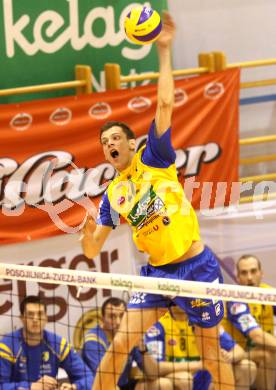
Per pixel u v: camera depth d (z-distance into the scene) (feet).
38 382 64.03
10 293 74.33
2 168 72.64
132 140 50.75
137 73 83.35
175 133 79.46
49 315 75.92
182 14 86.28
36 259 75.97
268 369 70.69
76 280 51.34
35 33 78.64
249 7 88.07
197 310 51.80
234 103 81.71
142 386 68.28
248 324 71.05
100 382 51.21
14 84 78.69
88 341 69.31
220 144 81.41
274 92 89.81
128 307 51.85
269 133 90.27
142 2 82.38
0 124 72.08
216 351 52.80
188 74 81.15
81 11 79.97
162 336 69.31
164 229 50.01
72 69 80.74
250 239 82.84
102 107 76.13
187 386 67.77
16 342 66.54
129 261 79.61
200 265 51.08
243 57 88.89
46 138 74.13
